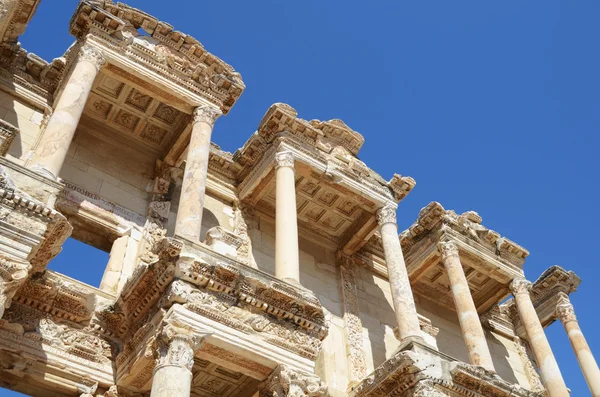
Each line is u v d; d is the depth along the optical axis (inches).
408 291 872.3
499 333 1197.7
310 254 1005.2
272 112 940.6
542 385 1154.0
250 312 646.5
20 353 605.9
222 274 634.8
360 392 810.8
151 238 820.6
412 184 1008.2
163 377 554.9
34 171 594.2
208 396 751.7
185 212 711.1
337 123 1013.8
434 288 1145.4
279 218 826.2
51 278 660.7
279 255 779.4
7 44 840.9
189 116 871.7
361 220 1017.5
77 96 718.5
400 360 767.7
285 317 665.0
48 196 585.0
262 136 959.6
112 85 860.6
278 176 887.7
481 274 1133.1
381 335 973.8
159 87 820.0
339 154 985.5
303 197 993.5
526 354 1192.2
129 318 658.2
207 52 872.9
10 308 622.8
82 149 855.7
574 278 1192.2
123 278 762.2
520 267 1107.3
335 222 1035.9
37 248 545.0
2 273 512.1
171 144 902.4
